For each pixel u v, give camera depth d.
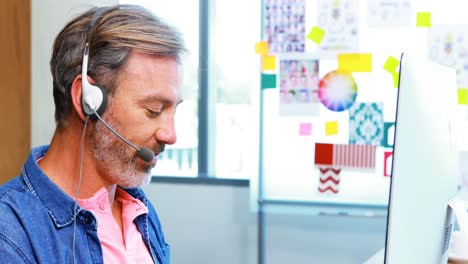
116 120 0.90
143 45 0.90
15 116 2.68
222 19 2.81
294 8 2.72
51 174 0.93
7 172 2.67
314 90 2.72
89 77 0.90
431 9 2.56
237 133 2.83
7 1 2.66
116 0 2.93
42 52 2.99
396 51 2.61
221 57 2.83
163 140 0.93
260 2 2.76
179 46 0.93
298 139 2.75
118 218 1.04
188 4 2.85
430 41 2.57
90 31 0.90
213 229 2.89
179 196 2.92
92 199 0.94
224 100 2.84
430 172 0.84
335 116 2.70
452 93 1.06
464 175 2.46
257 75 2.78
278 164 2.78
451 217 1.01
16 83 2.68
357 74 2.66
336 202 2.72
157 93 0.91
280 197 2.79
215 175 2.88
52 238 0.86
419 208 0.80
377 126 2.64
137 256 1.00
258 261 2.83
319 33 2.70
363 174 2.68
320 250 2.76
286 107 2.75
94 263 0.90
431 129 0.85
